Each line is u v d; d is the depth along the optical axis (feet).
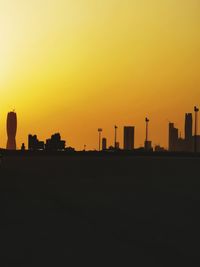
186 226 82.02
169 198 127.75
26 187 162.61
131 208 107.04
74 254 60.70
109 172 242.58
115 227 81.25
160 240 70.08
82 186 166.30
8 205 113.09
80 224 84.69
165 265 55.57
